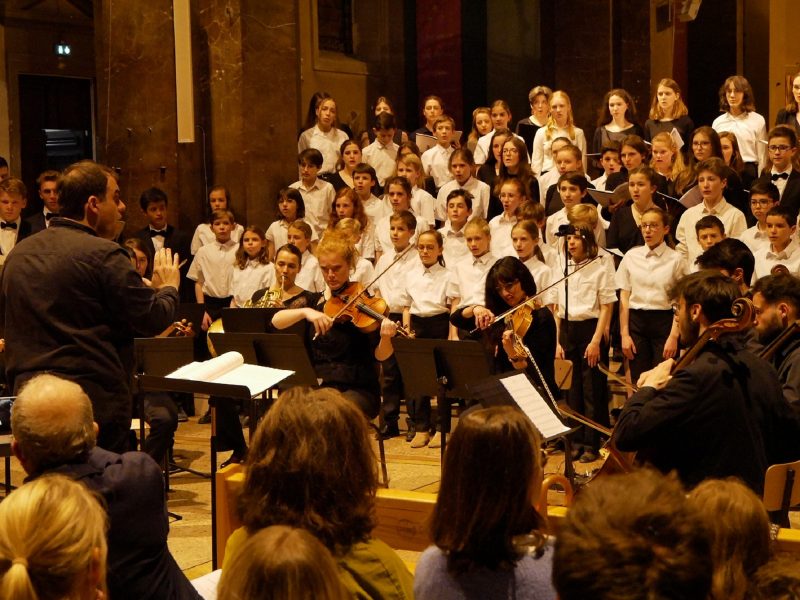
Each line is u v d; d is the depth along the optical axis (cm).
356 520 228
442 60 1250
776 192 644
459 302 688
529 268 658
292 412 231
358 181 845
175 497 564
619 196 719
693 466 322
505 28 1230
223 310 591
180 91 905
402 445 671
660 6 1170
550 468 605
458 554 215
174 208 912
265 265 783
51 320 355
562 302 644
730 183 706
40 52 1178
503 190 748
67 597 166
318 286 766
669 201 728
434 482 582
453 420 726
